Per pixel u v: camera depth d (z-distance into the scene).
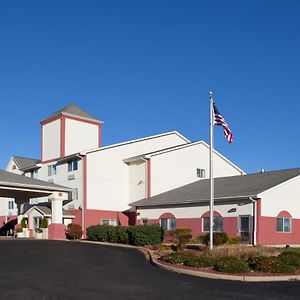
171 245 26.42
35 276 13.62
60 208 34.72
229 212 31.73
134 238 28.28
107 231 31.61
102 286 12.25
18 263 16.67
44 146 47.22
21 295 10.44
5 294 10.50
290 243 31.75
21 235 36.88
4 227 48.66
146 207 38.91
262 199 30.27
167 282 13.46
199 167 45.91
